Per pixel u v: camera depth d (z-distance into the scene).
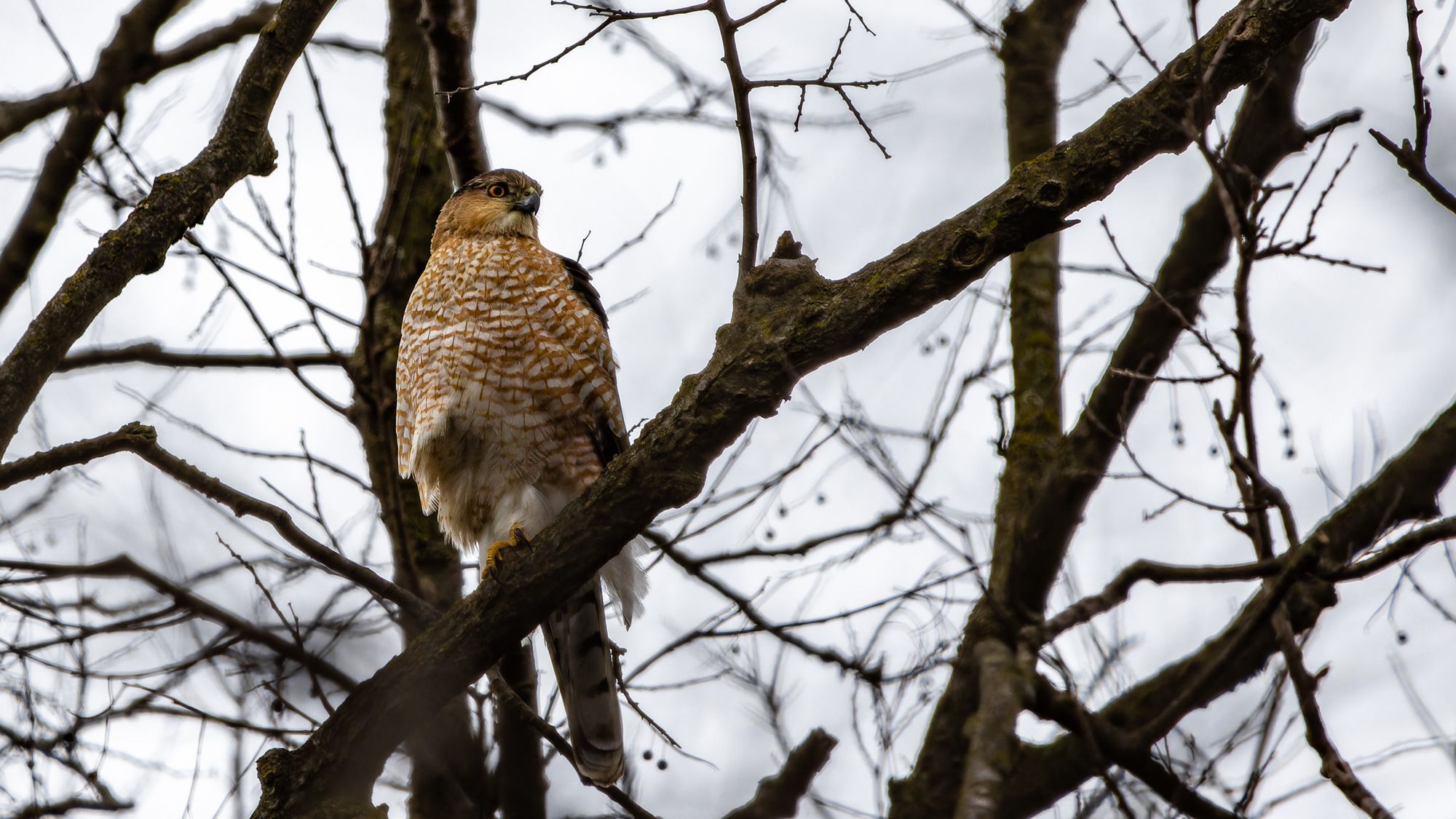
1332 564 7.60
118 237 8.43
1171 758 8.66
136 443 8.20
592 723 10.62
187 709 9.58
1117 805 7.80
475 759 10.20
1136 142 7.51
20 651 10.30
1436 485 10.15
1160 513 7.76
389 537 10.79
